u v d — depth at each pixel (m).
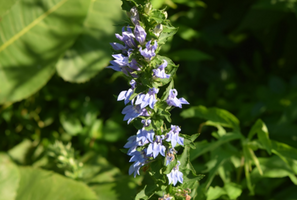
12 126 1.08
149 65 0.64
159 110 0.65
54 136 1.05
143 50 0.63
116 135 0.99
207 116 0.84
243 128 0.95
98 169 0.93
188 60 1.01
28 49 0.94
